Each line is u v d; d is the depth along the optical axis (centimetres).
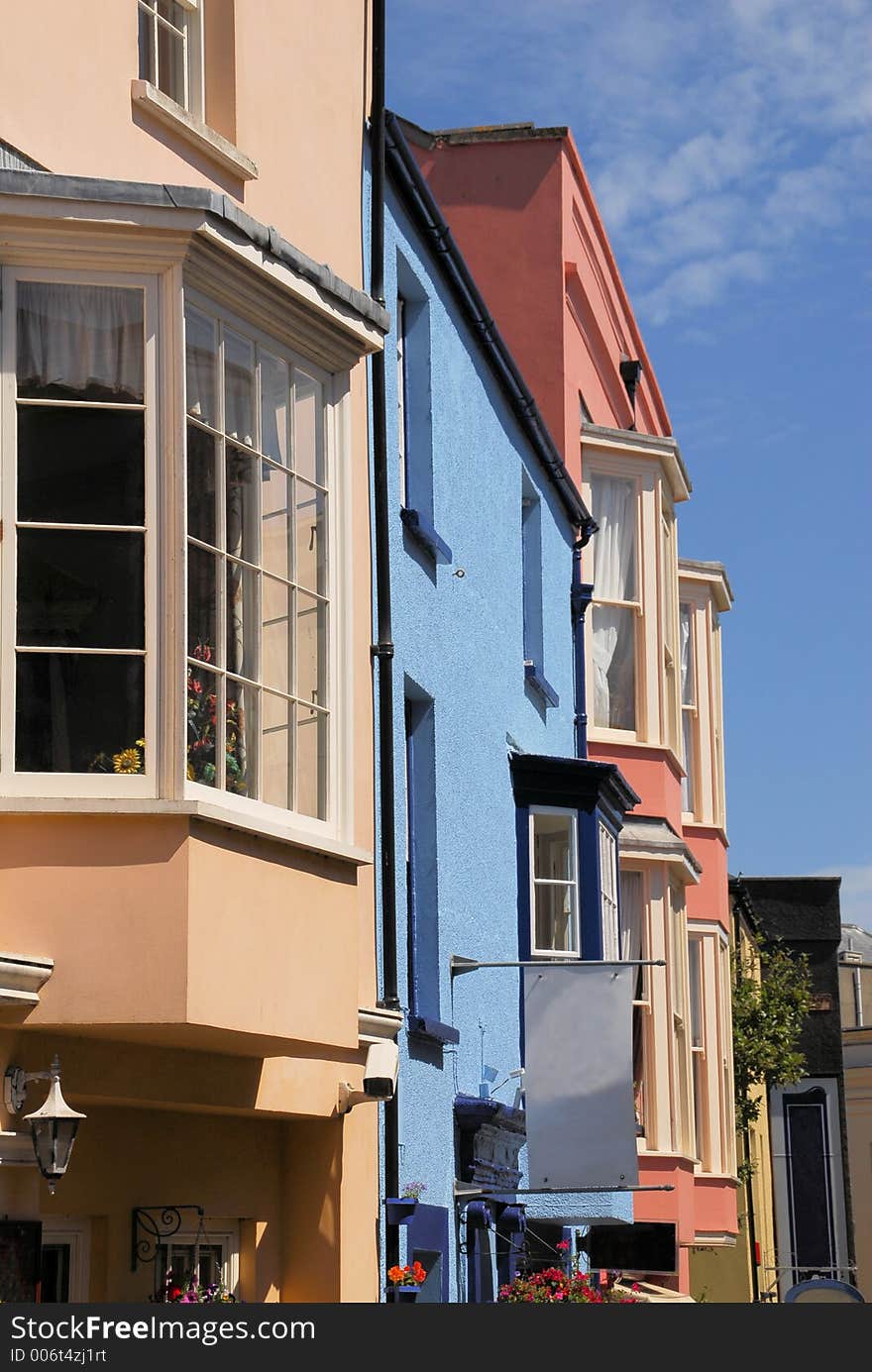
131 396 916
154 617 905
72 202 899
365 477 1229
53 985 865
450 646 1462
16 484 894
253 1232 1114
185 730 903
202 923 891
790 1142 4150
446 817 1429
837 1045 4156
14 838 871
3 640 880
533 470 1822
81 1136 972
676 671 2250
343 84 1251
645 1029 2091
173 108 1040
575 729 1981
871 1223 4997
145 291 925
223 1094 1020
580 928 1702
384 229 1330
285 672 1012
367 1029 1156
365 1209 1169
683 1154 2098
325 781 1039
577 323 2277
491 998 1551
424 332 1441
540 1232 1783
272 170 1148
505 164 2227
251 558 986
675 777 2212
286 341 1030
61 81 971
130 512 910
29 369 902
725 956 2697
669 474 2239
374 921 1195
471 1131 1423
